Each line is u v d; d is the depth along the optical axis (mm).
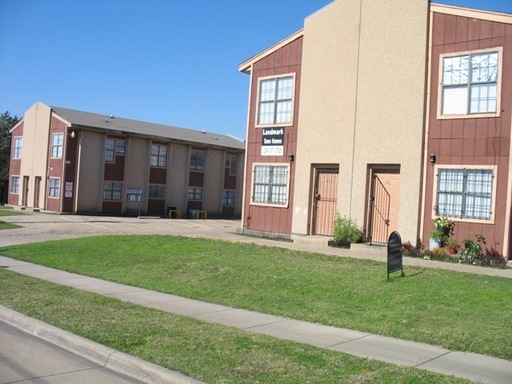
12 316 8859
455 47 16109
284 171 20250
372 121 17688
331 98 18859
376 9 17812
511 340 7535
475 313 8977
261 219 20859
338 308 9648
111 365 6656
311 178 19453
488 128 15320
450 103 16156
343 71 18578
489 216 15148
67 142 37219
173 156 43156
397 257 11758
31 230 24969
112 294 11055
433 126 16391
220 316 9203
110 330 7809
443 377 5867
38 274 13422
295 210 19750
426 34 16672
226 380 5734
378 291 10562
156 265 14234
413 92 16828
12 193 43500
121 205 39625
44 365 6664
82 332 7703
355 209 17922
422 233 16406
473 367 6465
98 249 17219
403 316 8930
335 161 18609
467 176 15656
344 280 11531
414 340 7695
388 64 17438
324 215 19234
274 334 7965
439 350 7219
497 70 15242
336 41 18844
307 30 19734
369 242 17641
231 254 14906
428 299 9883
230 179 47625
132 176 40281
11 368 6484
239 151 47875
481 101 15570
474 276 11727
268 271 12664
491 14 15336
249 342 7238
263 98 21109
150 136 40750
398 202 17000
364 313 9242
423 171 16531
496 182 15047
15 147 43594
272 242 17469
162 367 6188
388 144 17250
